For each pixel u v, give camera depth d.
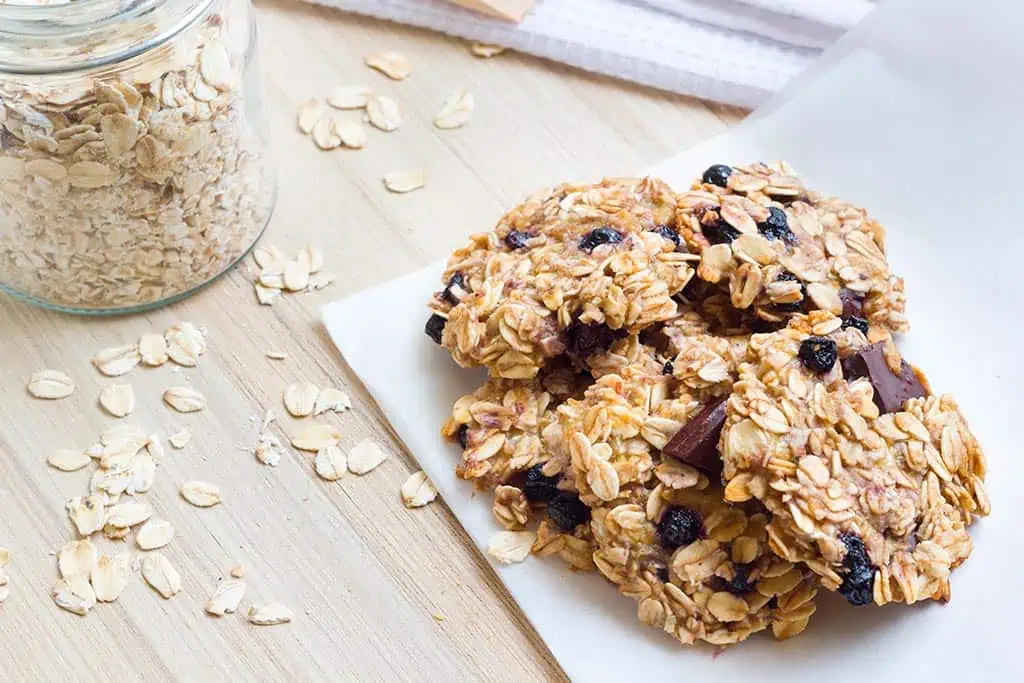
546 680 0.59
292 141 0.70
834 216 0.63
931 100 0.68
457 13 0.72
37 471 0.62
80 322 0.65
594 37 0.71
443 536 0.61
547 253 0.61
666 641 0.59
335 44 0.72
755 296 0.61
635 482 0.59
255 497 0.62
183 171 0.62
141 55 0.60
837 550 0.56
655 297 0.60
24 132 0.60
